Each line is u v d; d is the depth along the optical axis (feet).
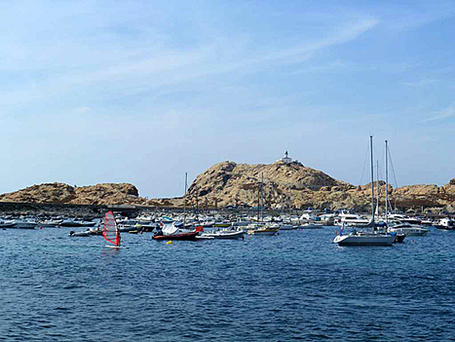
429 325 123.44
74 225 579.07
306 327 121.08
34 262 235.20
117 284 173.78
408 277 193.36
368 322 125.70
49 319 125.90
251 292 160.97
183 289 165.17
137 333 115.44
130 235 442.09
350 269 215.92
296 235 474.08
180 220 607.37
